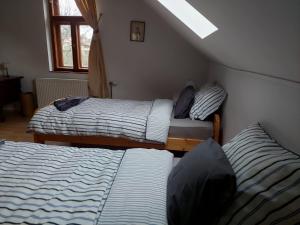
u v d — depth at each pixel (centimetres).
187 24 218
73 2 411
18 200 121
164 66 414
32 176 143
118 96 437
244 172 103
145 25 397
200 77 412
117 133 259
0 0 414
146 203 122
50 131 267
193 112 271
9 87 411
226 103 260
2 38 433
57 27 428
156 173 149
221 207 102
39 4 407
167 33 398
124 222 109
